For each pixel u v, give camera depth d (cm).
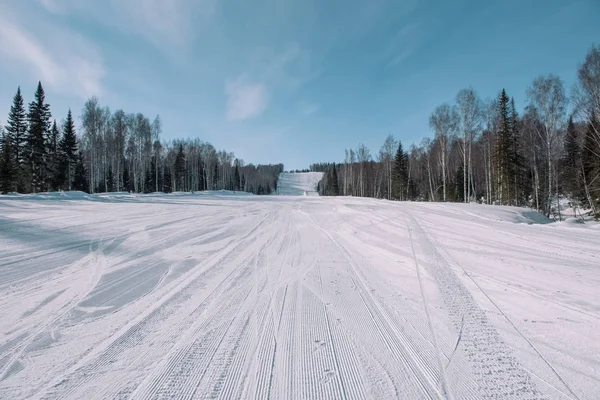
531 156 2569
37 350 259
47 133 3231
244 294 394
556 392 204
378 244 704
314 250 656
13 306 352
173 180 5425
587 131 2012
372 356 250
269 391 207
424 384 214
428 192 4391
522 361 241
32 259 552
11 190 2738
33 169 3042
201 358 247
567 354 250
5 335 285
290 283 438
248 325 306
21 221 938
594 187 1977
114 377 223
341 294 393
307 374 226
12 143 3030
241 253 630
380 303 361
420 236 784
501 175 2706
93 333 289
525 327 298
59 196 1995
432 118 2942
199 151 6825
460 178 3772
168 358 247
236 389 209
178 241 747
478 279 445
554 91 2067
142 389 209
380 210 1426
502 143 2683
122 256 591
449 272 480
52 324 308
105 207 1526
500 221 1065
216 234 852
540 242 702
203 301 371
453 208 1470
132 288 416
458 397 200
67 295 388
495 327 299
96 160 3831
